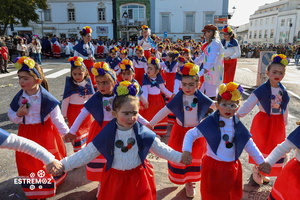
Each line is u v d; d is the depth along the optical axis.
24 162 2.64
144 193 2.17
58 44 20.64
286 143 2.32
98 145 2.13
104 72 2.89
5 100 6.93
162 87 4.83
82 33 6.86
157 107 4.72
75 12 37.81
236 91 2.31
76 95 3.89
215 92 5.44
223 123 2.44
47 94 2.80
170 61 6.70
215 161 2.43
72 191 3.07
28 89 2.69
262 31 60.72
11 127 5.10
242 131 2.45
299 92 8.48
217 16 33.50
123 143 2.14
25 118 2.75
